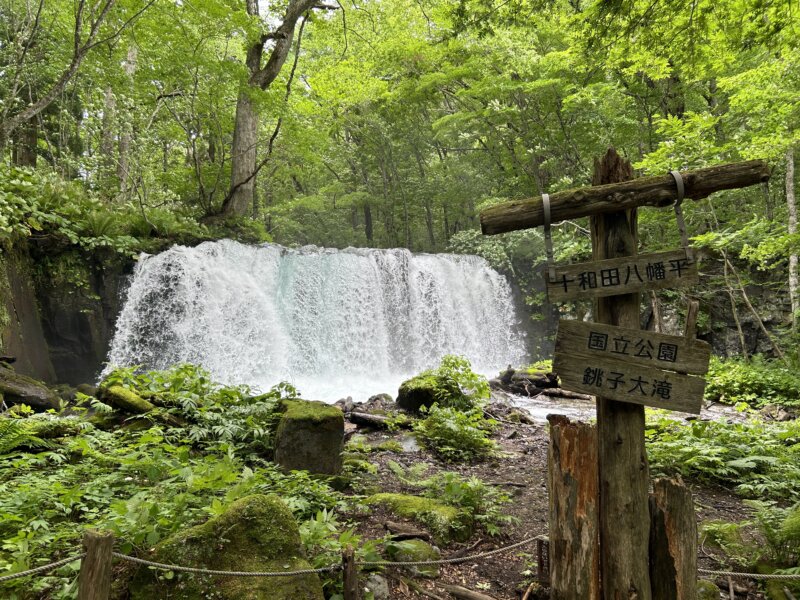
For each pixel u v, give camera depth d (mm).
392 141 26641
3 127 8734
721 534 4414
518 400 11367
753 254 12523
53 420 5316
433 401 8930
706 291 16188
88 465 4434
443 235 31984
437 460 6809
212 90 15453
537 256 18656
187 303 13031
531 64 16938
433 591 3602
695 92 16781
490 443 7371
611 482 2455
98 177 15727
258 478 4176
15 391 7070
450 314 17328
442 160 26531
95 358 12000
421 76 20859
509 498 5359
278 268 14648
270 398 6262
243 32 14109
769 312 15562
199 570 2607
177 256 13094
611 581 2439
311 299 14891
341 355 14984
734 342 15906
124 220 13188
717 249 14031
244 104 17797
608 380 2438
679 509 2406
